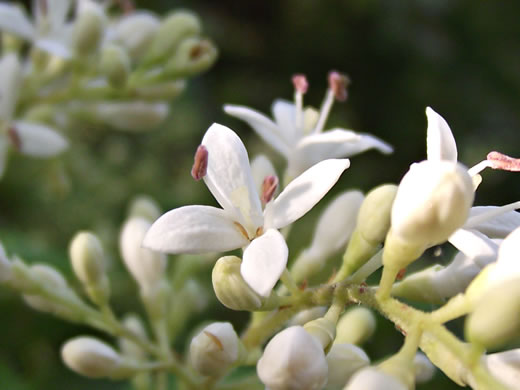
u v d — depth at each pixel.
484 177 0.09
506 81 0.11
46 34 0.05
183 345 0.06
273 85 0.11
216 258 0.05
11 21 0.05
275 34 0.12
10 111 0.05
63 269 0.06
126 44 0.05
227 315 0.07
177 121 0.10
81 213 0.09
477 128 0.11
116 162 0.09
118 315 0.07
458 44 0.11
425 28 0.11
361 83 0.11
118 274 0.07
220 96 0.11
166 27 0.05
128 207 0.09
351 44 0.11
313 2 0.11
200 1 0.11
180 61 0.05
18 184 0.08
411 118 0.11
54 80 0.05
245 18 0.12
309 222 0.08
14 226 0.08
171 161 0.10
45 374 0.06
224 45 0.11
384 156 0.10
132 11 0.06
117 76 0.05
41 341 0.06
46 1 0.05
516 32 0.11
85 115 0.06
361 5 0.11
